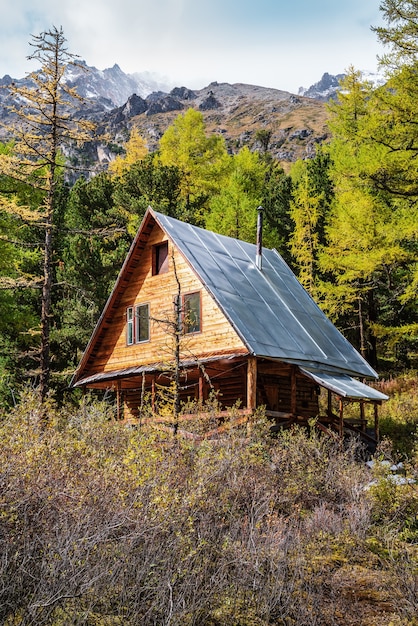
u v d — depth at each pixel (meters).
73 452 8.11
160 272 23.17
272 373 21.89
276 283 24.39
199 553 6.92
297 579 7.47
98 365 25.05
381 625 6.75
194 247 22.20
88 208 39.66
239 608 6.67
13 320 27.64
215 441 10.73
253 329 19.50
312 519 10.30
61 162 27.28
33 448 7.54
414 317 36.84
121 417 26.41
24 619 5.43
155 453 8.37
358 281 33.47
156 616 5.99
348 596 7.57
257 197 44.78
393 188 22.88
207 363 19.89
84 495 6.80
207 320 20.64
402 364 37.25
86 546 6.04
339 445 14.39
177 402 12.30
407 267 29.20
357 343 40.03
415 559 8.90
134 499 6.77
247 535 8.04
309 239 36.12
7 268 27.36
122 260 32.22
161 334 22.53
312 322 23.66
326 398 28.48
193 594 6.37
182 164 47.12
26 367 28.16
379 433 21.88
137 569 6.29
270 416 20.30
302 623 6.57
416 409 24.47
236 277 22.25
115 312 24.62
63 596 5.54
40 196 27.20
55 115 18.08
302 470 11.99
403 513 11.10
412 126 21.72
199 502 7.78
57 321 31.80
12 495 6.37
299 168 62.94
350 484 11.77
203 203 44.97
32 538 6.22
